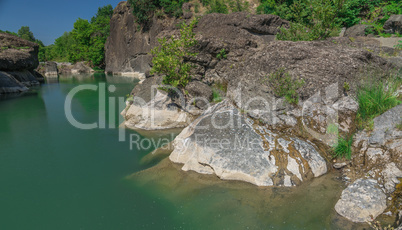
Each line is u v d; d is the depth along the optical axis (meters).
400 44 8.38
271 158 4.80
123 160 6.17
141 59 29.08
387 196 3.71
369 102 5.23
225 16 13.36
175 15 23.00
